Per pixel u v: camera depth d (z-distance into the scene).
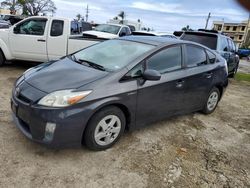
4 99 4.68
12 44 7.03
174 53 4.08
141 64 3.55
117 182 2.77
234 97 7.37
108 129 3.29
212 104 5.23
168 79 3.85
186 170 3.17
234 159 3.62
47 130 2.85
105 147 3.33
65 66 3.61
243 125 5.04
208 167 3.32
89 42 7.01
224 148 3.92
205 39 8.41
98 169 2.94
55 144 2.89
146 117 3.71
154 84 3.62
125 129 3.65
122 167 3.04
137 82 3.42
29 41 6.98
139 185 2.77
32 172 2.75
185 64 4.24
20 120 3.19
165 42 4.06
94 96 3.00
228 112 5.74
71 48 7.03
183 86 4.15
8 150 3.07
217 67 4.99
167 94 3.88
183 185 2.88
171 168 3.17
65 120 2.84
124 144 3.56
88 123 3.08
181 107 4.32
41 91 2.98
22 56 7.14
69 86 3.00
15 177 2.64
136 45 3.98
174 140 3.90
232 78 11.27
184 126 4.49
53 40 6.95
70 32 7.11
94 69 3.47
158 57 3.79
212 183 3.00
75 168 2.91
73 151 3.21
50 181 2.65
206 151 3.73
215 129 4.60
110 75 3.24
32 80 3.23
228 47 9.12
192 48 4.48
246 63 24.66
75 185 2.64
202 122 4.82
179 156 3.47
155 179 2.91
